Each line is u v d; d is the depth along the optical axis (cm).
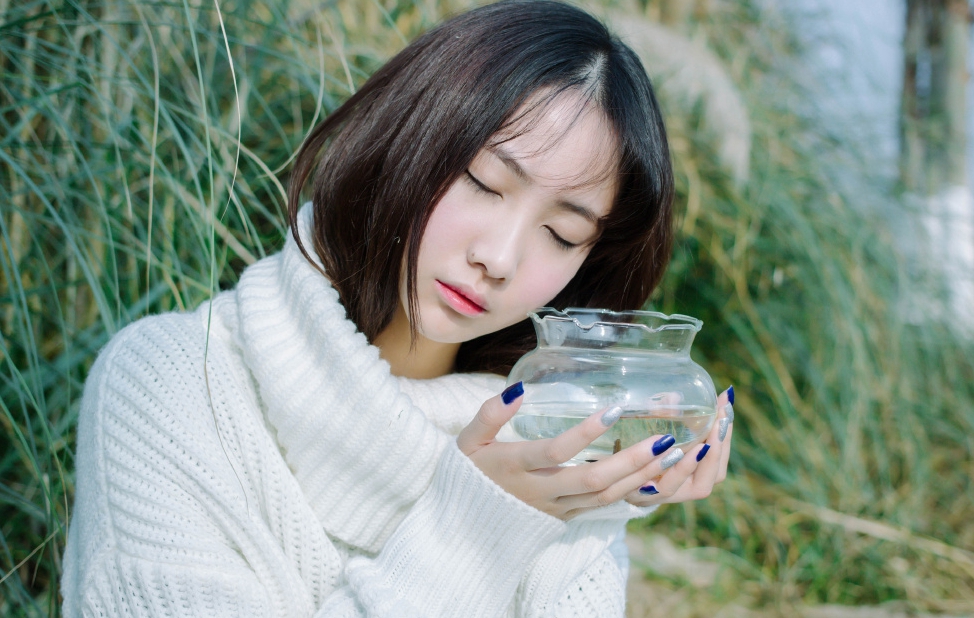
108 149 151
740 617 203
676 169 245
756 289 272
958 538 251
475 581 92
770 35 311
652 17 288
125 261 157
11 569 132
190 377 99
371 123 103
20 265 151
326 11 184
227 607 90
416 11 212
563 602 106
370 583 91
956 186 324
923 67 388
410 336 114
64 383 151
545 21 100
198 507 94
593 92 97
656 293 235
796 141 290
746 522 239
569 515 95
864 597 225
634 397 82
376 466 99
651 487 92
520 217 95
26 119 144
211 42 157
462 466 91
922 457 265
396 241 100
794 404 259
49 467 124
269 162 176
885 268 278
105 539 91
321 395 98
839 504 246
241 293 105
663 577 214
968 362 295
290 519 99
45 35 154
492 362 125
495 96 94
